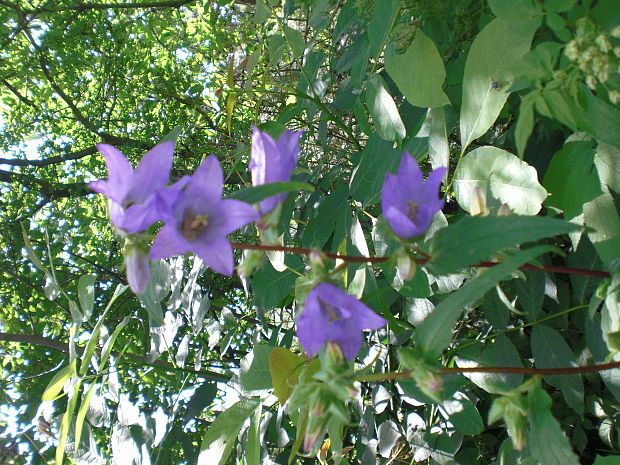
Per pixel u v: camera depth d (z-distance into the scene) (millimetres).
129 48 929
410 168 204
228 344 554
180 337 707
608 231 249
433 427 409
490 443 440
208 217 188
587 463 420
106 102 1033
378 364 418
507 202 258
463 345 367
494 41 250
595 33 200
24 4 986
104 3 1003
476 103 265
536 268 214
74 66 942
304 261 395
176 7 928
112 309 829
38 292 835
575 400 319
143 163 191
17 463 650
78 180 1029
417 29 282
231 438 360
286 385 307
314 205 483
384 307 346
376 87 326
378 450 434
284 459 476
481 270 213
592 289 310
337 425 295
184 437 514
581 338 358
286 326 587
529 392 196
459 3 325
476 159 269
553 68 225
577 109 221
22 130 1003
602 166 248
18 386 782
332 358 203
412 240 201
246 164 495
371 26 362
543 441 190
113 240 886
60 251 889
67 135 1034
